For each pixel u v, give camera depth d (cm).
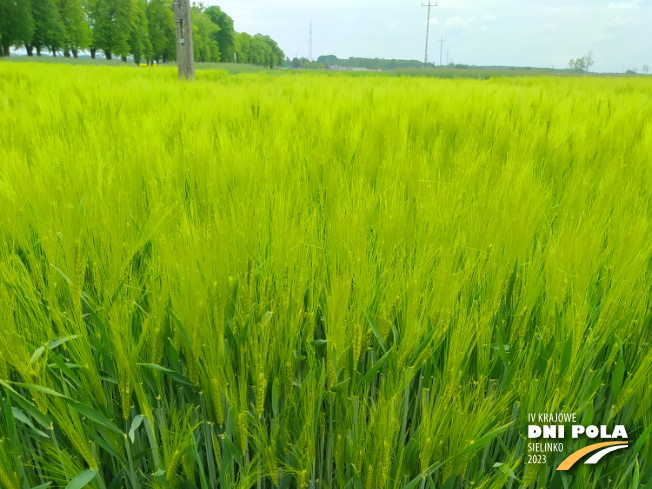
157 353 117
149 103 538
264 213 159
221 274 123
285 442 116
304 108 483
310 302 133
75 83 811
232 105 492
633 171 253
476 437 105
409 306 119
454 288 124
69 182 179
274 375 123
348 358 121
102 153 257
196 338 110
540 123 418
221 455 123
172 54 8131
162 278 122
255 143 281
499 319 137
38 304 123
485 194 183
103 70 1761
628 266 138
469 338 115
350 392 120
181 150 254
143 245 148
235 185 197
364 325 129
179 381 119
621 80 1783
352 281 136
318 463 129
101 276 136
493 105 529
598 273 157
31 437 125
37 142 283
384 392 114
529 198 172
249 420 108
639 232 143
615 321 133
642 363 116
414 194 198
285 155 233
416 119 420
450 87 922
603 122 407
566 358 114
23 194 162
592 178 233
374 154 261
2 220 151
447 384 110
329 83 1105
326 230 164
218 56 9744
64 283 132
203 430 126
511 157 247
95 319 120
